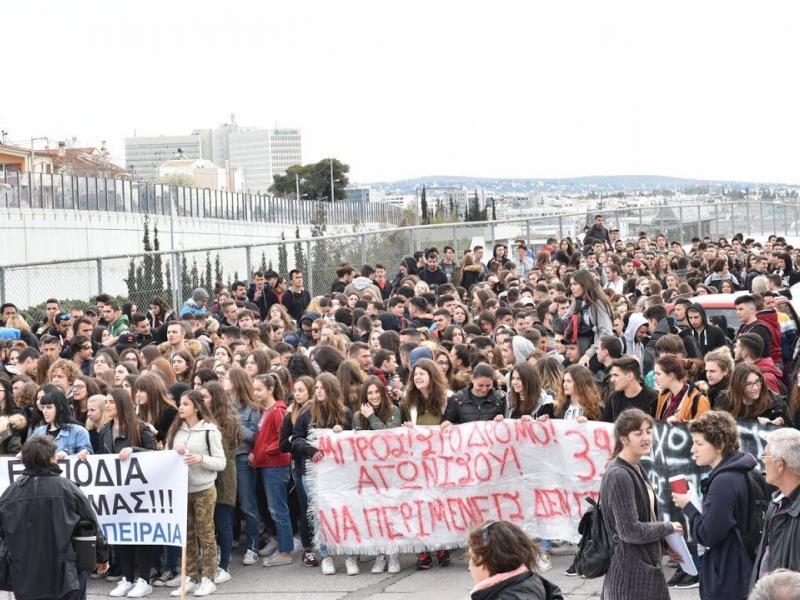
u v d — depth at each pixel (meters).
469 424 12.73
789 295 21.53
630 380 11.94
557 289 21.20
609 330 16.47
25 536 10.22
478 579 6.59
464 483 12.66
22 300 29.84
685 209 46.44
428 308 19.62
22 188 41.31
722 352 11.72
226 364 14.53
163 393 13.00
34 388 13.61
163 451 12.30
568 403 12.63
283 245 27.56
